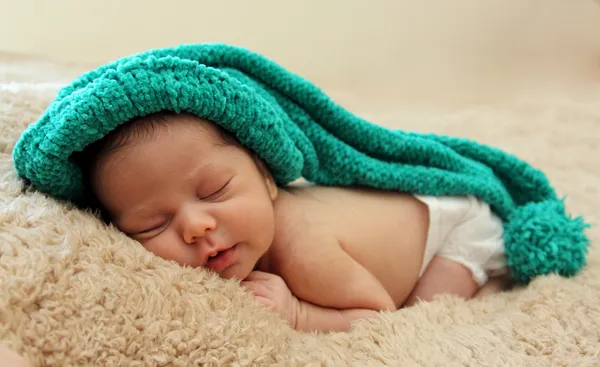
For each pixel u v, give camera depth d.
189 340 0.65
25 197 0.76
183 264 0.78
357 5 2.22
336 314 0.90
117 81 0.75
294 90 1.06
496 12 2.32
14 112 0.93
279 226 0.95
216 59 1.03
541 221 1.06
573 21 2.39
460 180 1.09
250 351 0.67
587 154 1.59
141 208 0.79
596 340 0.81
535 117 1.84
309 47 2.21
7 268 0.62
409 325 0.81
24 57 1.74
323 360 0.71
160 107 0.78
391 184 1.06
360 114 1.84
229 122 0.84
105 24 2.03
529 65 2.31
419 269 1.07
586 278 1.00
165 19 2.08
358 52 2.25
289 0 2.16
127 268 0.69
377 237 1.01
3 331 0.57
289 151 0.93
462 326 0.86
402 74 2.25
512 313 0.89
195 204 0.80
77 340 0.61
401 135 1.13
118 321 0.64
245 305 0.74
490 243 1.10
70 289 0.64
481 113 1.88
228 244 0.80
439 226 1.08
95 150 0.80
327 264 0.91
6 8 1.96
